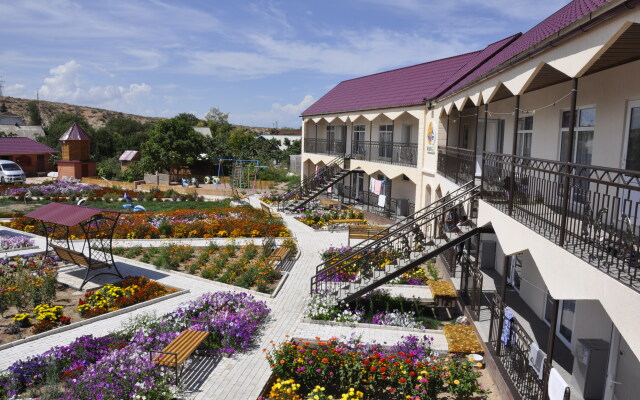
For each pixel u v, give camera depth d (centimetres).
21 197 2756
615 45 549
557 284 575
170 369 813
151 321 941
